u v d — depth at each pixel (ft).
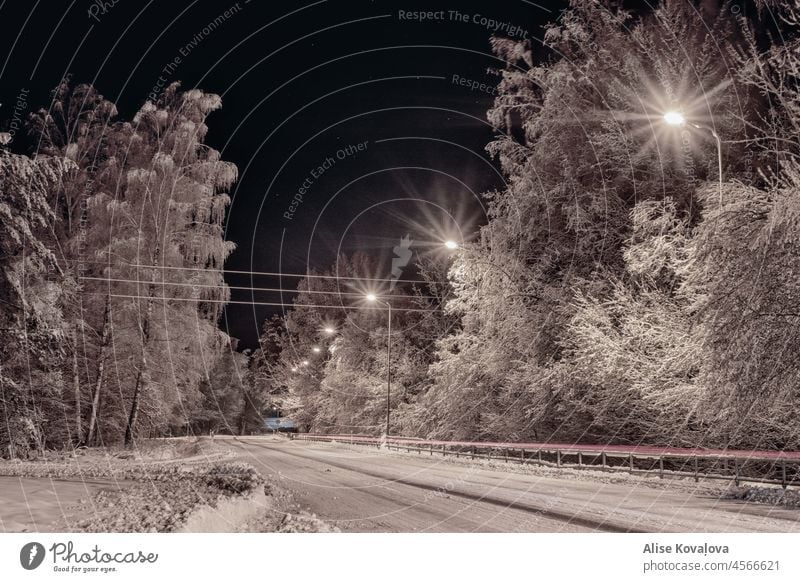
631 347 75.97
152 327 106.22
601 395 82.07
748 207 62.08
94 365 104.78
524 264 103.24
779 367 56.75
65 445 99.91
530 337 97.35
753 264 57.72
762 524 37.11
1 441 78.59
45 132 103.30
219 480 58.08
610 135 92.02
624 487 60.70
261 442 226.17
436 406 118.73
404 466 92.99
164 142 111.55
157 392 107.04
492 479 70.18
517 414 97.66
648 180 91.40
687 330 68.49
